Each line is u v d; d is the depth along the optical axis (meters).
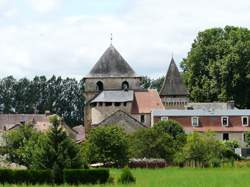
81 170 109.38
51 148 122.62
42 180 109.38
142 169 147.12
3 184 103.38
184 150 165.88
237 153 194.50
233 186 88.50
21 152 159.25
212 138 168.38
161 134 177.50
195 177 109.25
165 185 92.50
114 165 164.12
